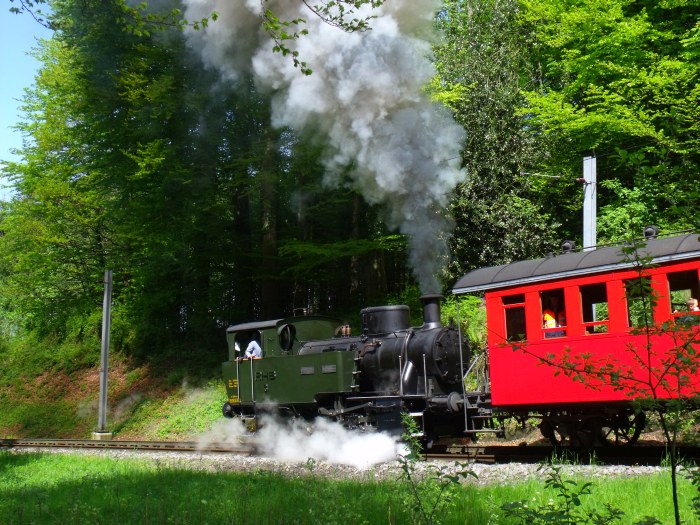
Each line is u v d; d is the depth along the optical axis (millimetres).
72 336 29172
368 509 6609
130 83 20688
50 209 24625
